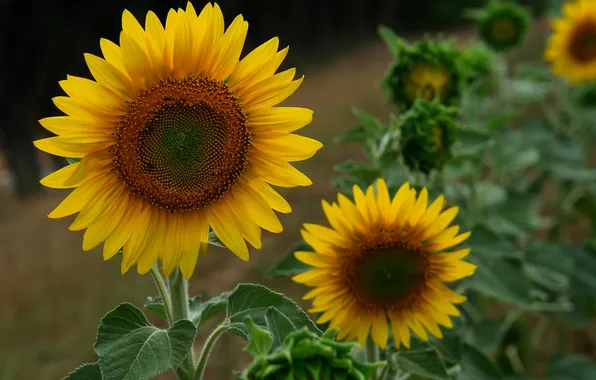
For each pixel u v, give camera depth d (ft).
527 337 7.52
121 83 4.15
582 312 7.80
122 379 4.00
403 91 5.29
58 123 4.12
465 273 4.46
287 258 4.82
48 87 20.22
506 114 6.22
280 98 4.23
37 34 19.63
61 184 4.12
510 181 8.33
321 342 3.72
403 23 37.06
